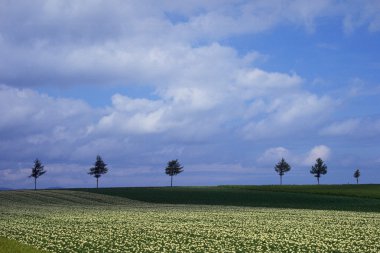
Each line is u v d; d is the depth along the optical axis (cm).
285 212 6372
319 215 5850
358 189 11806
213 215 5725
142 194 10569
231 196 10112
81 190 11494
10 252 2441
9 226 4378
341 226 4506
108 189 12075
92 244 3300
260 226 4462
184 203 8775
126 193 10788
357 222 4925
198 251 3058
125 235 3769
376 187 12656
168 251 3052
